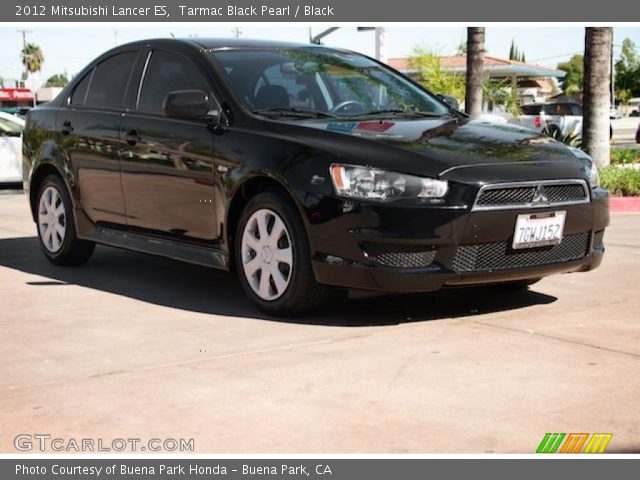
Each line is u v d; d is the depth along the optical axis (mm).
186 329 4980
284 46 6281
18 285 6340
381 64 6559
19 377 4152
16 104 73000
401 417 3516
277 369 4164
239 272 5371
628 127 48719
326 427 3432
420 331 4812
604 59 12641
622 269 6613
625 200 10719
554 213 4969
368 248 4770
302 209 4906
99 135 6402
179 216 5781
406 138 5082
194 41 6164
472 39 17344
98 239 6504
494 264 4906
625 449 3189
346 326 4965
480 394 3758
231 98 5574
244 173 5242
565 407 3592
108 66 6699
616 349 4395
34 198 7258
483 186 4727
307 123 5320
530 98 56875
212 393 3846
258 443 3301
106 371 4203
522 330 4797
